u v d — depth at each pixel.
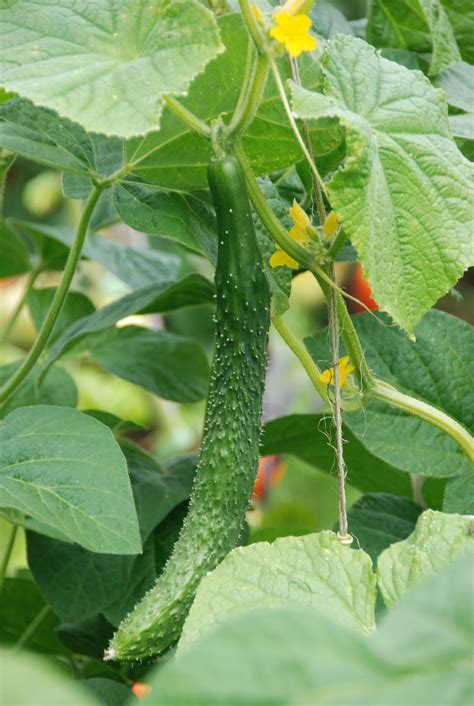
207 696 0.90
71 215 3.50
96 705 0.90
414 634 1.01
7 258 1.86
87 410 1.71
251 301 1.32
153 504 1.56
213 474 1.33
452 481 1.48
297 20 1.26
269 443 1.67
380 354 1.51
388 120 1.30
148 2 1.29
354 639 1.00
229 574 1.26
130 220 1.43
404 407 1.40
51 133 1.45
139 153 1.40
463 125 1.48
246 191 1.31
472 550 1.26
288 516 2.90
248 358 1.33
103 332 1.79
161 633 1.30
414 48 1.64
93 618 1.63
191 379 1.79
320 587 1.25
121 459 1.33
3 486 1.32
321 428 1.63
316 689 0.94
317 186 1.37
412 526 1.56
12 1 1.29
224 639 0.96
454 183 1.31
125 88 1.24
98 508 1.31
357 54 1.32
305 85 1.35
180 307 1.70
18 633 1.72
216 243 1.45
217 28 1.25
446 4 1.61
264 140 1.36
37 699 0.86
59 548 1.56
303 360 1.40
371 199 1.26
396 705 0.95
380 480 1.70
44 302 1.86
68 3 1.30
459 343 1.52
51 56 1.27
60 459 1.33
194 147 1.38
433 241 1.29
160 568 1.55
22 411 1.38
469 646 1.01
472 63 1.64
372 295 1.26
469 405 1.51
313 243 1.35
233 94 1.35
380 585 1.25
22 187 3.47
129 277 1.83
